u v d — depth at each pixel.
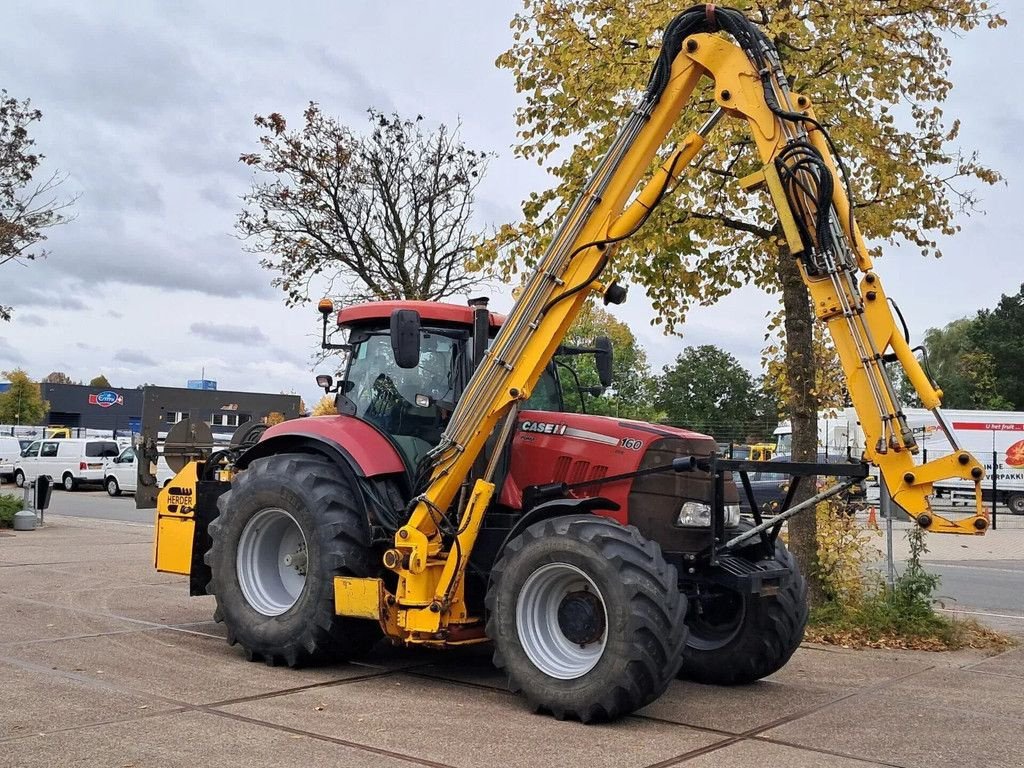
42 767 4.54
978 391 50.97
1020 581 14.35
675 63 6.51
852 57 8.47
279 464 7.17
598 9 9.30
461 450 6.44
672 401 59.88
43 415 62.84
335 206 17.81
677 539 6.51
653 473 6.45
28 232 16.59
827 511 9.46
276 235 17.92
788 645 6.80
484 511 6.41
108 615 8.88
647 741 5.28
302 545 7.33
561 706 5.63
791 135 6.12
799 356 9.40
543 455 6.86
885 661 7.91
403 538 6.46
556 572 5.86
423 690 6.38
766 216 9.35
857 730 5.62
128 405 72.81
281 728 5.31
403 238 18.08
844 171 6.81
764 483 21.73
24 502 18.36
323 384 7.93
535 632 5.92
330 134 17.86
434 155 18.17
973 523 5.43
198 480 8.48
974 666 7.75
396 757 4.84
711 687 6.91
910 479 5.61
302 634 6.83
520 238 9.69
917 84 9.35
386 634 6.72
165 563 8.52
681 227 9.29
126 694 5.98
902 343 5.73
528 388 6.44
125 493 30.98
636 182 6.58
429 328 7.27
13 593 10.05
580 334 13.05
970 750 5.23
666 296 10.25
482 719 5.64
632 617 5.45
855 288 5.88
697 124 8.77
